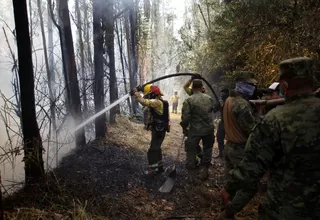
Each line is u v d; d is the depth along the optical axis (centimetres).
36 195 341
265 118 178
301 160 163
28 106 344
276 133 171
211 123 457
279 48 599
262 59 644
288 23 569
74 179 402
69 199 350
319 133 160
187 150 458
